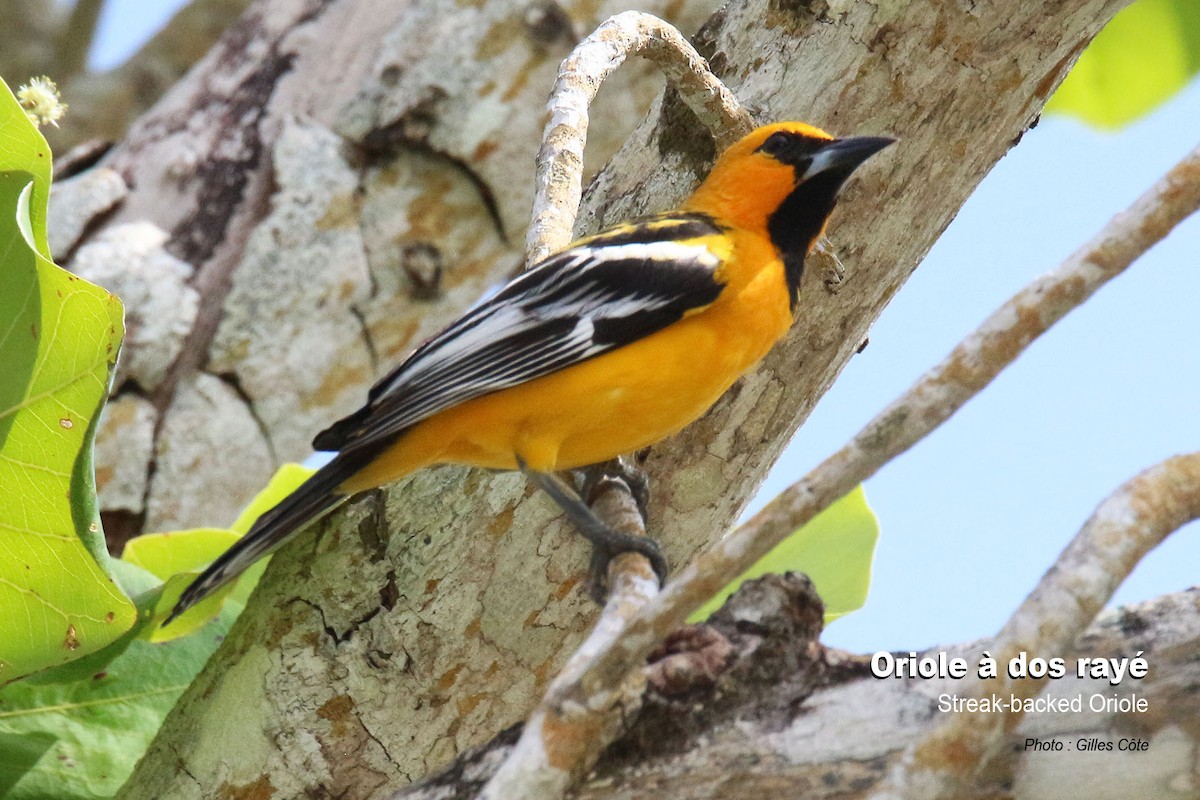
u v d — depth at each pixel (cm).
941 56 894
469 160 1391
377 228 1385
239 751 859
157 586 1020
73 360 823
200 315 1330
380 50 1403
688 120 982
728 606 693
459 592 872
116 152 1390
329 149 1380
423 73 1388
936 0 884
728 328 908
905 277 963
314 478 891
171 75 1875
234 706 866
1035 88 913
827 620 1158
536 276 916
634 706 657
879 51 902
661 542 945
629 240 929
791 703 662
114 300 817
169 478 1313
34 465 834
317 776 857
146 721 1008
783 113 931
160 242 1340
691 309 900
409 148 1389
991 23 881
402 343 1400
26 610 862
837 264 934
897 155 912
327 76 1407
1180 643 633
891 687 658
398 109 1383
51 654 870
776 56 934
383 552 879
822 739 645
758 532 600
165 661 1035
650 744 657
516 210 1405
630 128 1469
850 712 652
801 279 943
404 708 866
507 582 874
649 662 675
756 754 645
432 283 1397
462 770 706
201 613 1023
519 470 891
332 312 1370
